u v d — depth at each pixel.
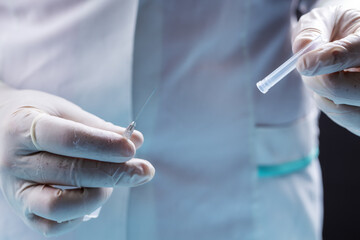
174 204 0.86
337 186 1.95
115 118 0.81
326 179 1.96
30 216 0.66
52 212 0.60
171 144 0.86
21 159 0.64
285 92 0.91
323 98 0.69
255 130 0.90
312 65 0.56
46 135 0.60
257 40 0.88
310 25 0.68
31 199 0.62
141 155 0.85
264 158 0.91
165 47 0.82
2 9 0.86
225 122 0.87
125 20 0.77
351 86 0.60
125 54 0.78
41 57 0.82
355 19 0.71
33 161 0.63
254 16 0.86
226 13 0.83
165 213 0.86
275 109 0.91
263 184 0.91
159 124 0.84
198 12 0.82
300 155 0.95
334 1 0.85
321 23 0.69
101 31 0.79
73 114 0.71
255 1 0.84
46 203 0.60
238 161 0.88
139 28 0.80
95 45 0.79
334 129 1.89
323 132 1.91
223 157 0.88
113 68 0.79
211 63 0.85
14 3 0.84
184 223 0.87
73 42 0.80
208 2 0.81
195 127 0.86
